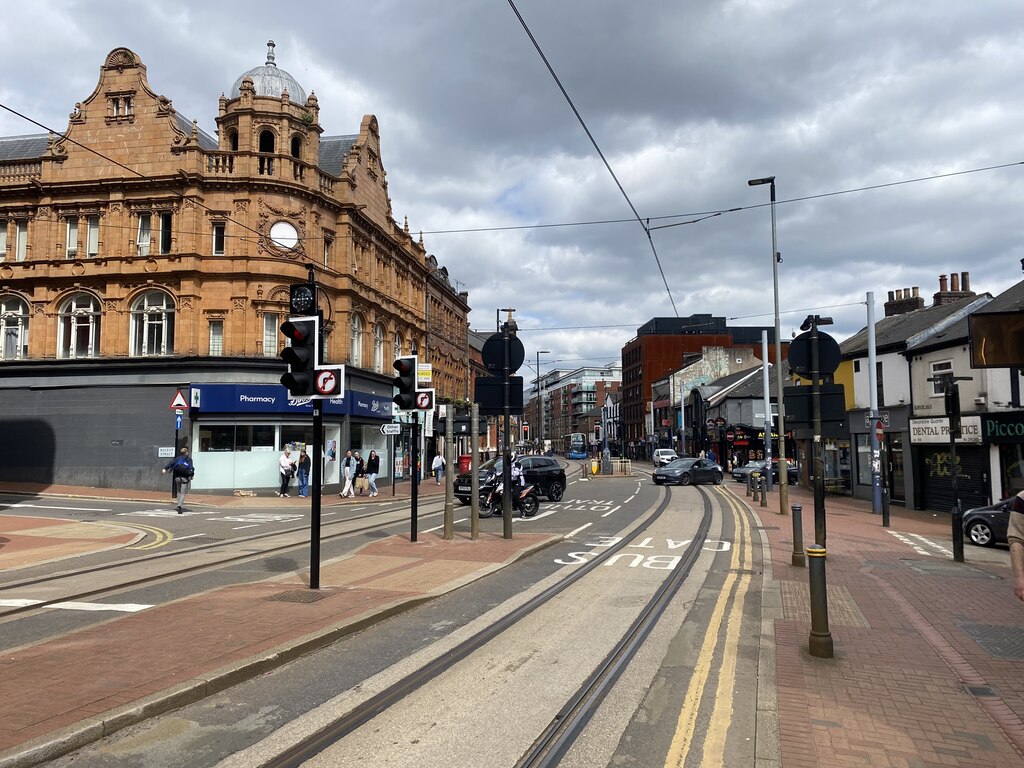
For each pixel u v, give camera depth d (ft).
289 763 13.94
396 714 16.63
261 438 87.86
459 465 131.64
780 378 70.13
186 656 19.62
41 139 108.99
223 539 47.14
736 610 27.48
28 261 90.07
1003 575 35.47
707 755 14.38
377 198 114.93
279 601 26.84
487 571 34.32
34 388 89.15
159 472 86.33
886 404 86.28
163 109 89.81
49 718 15.06
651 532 51.75
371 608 25.73
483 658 21.13
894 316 106.32
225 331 87.30
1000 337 38.27
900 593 30.48
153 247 88.74
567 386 471.62
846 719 16.10
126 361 86.89
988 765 13.67
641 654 21.68
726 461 183.32
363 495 90.53
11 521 55.98
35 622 24.66
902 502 82.99
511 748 14.78
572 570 35.88
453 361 170.30
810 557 21.24
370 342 108.78
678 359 291.99
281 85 102.53
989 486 67.51
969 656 20.98
